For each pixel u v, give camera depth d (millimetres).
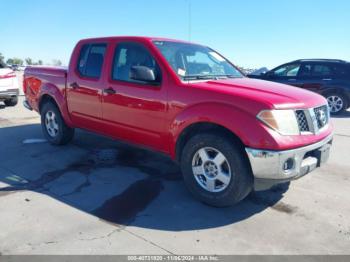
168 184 4176
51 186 4047
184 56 4219
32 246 2783
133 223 3207
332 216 3402
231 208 3555
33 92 6070
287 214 3438
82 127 5133
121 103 4258
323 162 3627
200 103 3463
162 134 3881
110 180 4266
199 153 3582
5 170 4586
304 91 3867
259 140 3080
